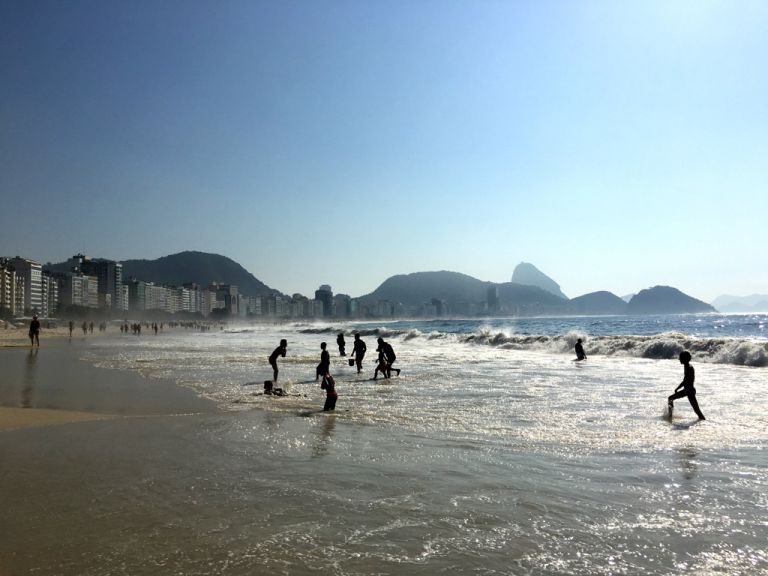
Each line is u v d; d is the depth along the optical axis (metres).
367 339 63.34
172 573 4.71
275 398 15.65
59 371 24.25
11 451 9.23
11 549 5.23
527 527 5.77
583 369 23.78
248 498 6.72
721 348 26.75
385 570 4.78
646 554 5.11
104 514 6.16
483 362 28.28
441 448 9.35
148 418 12.41
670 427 11.07
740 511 6.23
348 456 8.81
